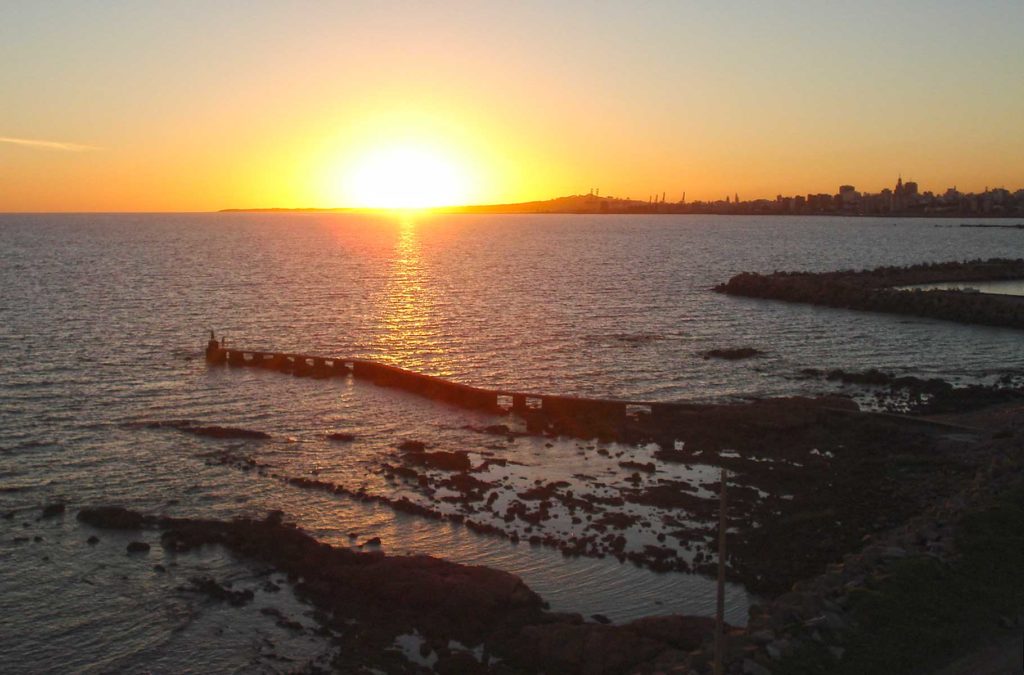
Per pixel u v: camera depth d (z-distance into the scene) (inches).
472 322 3543.3
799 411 2001.7
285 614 1126.4
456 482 1612.9
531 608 1107.3
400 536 1376.7
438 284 5054.1
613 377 2519.7
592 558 1291.8
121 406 2175.2
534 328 3393.2
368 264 6530.5
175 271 5679.1
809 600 944.3
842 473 1647.4
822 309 3971.5
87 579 1229.7
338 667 996.6
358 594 1162.6
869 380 2433.6
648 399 2260.1
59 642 1076.5
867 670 829.8
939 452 1754.4
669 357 2817.4
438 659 1000.2
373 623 1091.3
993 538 1097.4
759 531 1380.4
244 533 1349.7
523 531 1390.3
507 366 2674.7
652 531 1391.5
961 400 2201.0
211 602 1163.3
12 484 1600.6
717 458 1747.0
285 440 1898.4
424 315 3742.6
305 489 1584.6
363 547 1336.1
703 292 4655.5
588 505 1493.6
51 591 1197.1
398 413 2145.7
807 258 7308.1
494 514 1461.6
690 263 6722.4
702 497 1533.0
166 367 2655.0
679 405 2073.1
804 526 1395.2
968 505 1233.4
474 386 2357.3
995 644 870.4
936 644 870.4
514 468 1715.1
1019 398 2220.7
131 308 3858.3
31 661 1037.2
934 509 1312.7
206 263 6402.6
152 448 1822.1
